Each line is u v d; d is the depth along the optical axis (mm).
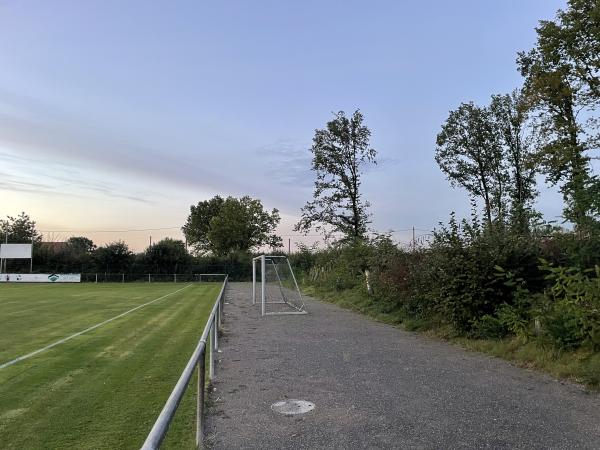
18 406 6625
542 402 6438
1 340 12383
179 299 27375
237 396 6934
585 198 9492
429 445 4949
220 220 79750
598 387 7051
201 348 5039
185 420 5938
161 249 60062
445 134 44469
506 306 10484
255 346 11195
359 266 25766
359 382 7668
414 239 19344
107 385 7762
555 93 30203
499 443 4984
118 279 57781
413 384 7500
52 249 59719
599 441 5020
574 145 29031
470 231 12070
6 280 54500
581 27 29391
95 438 5418
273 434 5355
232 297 28812
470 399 6613
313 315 18156
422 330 13312
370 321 16141
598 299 7863
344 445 4988
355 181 40750
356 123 40375
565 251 10148
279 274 26578
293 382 7723
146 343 11930
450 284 11602
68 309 21078
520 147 41000
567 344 8508
